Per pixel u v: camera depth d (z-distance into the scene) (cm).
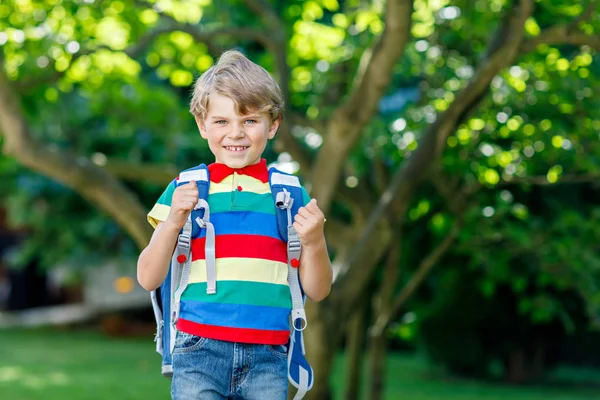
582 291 748
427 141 635
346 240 763
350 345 960
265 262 257
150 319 2694
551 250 739
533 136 691
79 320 2691
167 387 1398
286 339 262
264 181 265
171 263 262
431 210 876
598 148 688
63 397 1257
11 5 723
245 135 259
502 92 701
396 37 586
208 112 261
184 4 829
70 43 716
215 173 264
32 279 3161
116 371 1631
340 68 809
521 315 1499
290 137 702
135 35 789
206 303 255
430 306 1473
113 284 2695
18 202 1853
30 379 1470
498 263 777
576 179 719
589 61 685
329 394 640
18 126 623
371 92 614
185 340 256
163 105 977
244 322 254
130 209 648
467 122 670
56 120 1320
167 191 266
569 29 574
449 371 1653
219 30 693
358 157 817
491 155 720
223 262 256
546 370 1619
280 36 706
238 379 257
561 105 685
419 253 1125
